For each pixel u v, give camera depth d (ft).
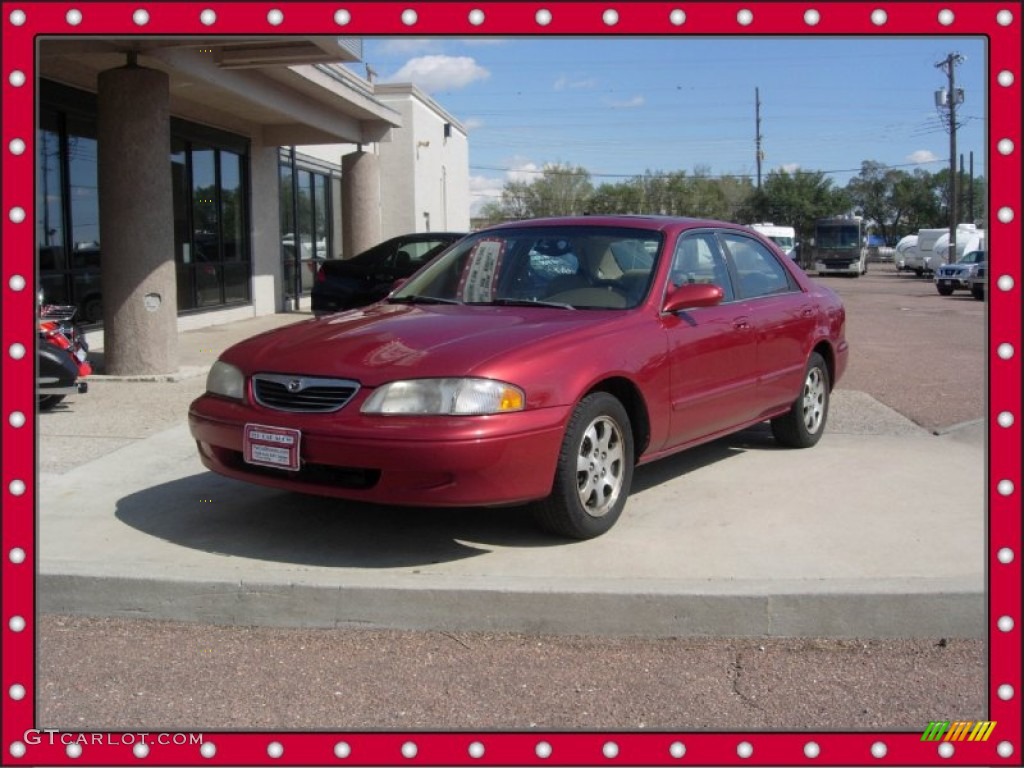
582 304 17.92
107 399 29.94
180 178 51.72
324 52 38.63
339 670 12.82
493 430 14.17
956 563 15.16
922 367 40.16
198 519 17.46
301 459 14.73
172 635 13.89
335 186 80.79
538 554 15.58
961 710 11.88
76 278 41.83
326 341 16.10
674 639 13.71
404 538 16.42
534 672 12.76
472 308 18.12
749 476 20.47
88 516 17.61
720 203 262.47
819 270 166.81
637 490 19.39
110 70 32.68
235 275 59.41
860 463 21.59
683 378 17.75
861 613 13.75
